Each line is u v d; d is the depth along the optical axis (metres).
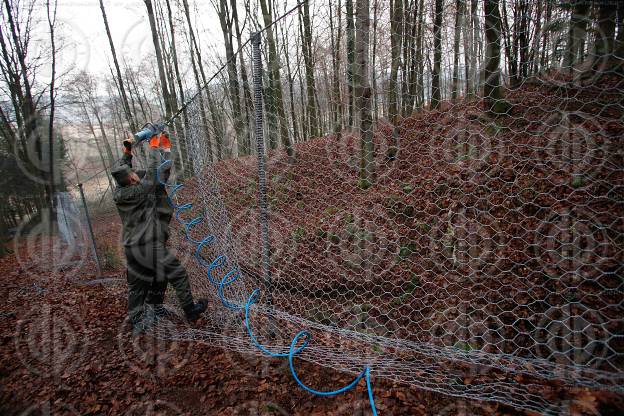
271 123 4.39
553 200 3.49
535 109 3.76
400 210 4.43
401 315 3.46
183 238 5.19
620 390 1.90
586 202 3.26
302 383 2.60
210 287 3.92
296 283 4.26
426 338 3.13
